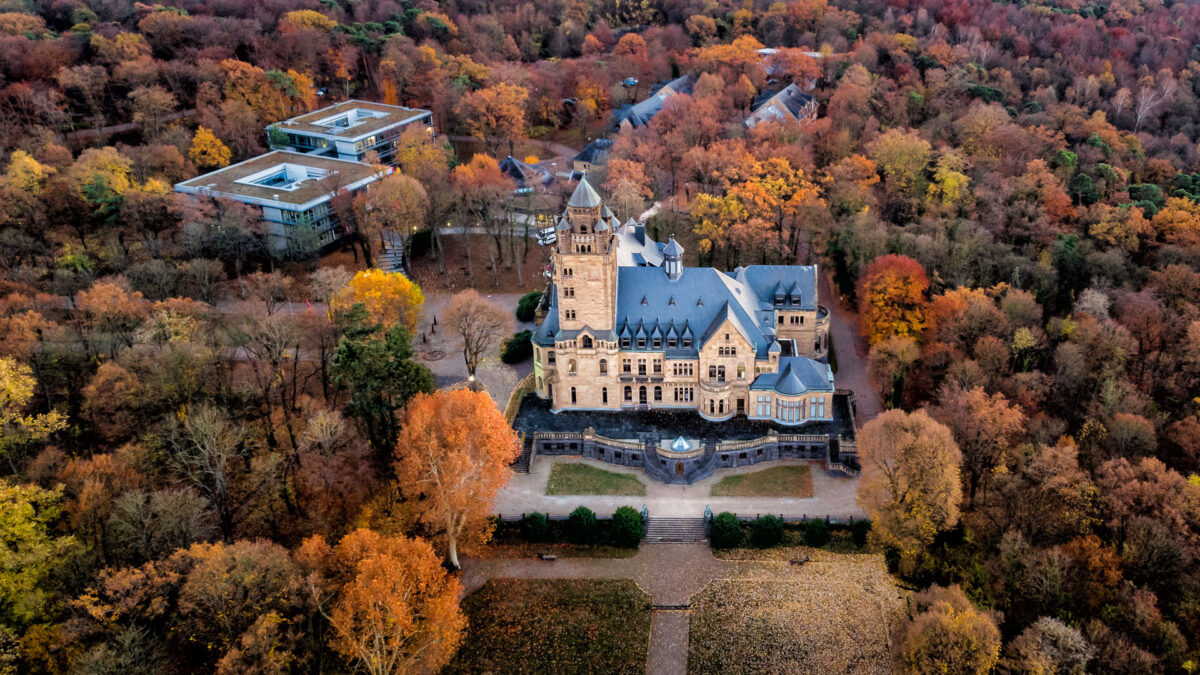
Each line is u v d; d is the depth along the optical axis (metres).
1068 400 148.88
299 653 104.06
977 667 97.69
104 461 116.81
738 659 113.19
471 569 127.44
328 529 124.44
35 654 99.44
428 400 126.81
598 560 128.62
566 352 148.88
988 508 122.56
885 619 117.38
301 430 140.25
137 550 110.38
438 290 199.12
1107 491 117.62
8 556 99.56
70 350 141.25
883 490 124.38
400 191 195.75
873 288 163.12
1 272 174.75
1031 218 199.50
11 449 123.19
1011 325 157.25
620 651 114.62
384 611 100.06
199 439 121.56
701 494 137.75
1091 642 100.88
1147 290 165.88
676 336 147.50
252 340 147.62
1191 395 148.50
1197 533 110.94
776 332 155.88
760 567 126.38
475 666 112.56
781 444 143.62
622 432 147.12
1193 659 99.75
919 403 154.62
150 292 176.75
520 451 135.12
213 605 100.44
